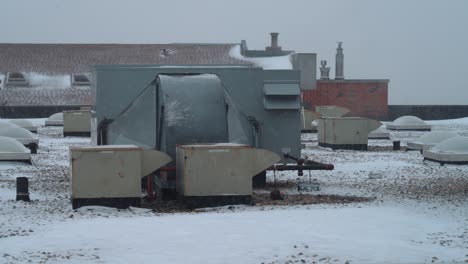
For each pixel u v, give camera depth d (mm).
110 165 16219
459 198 17812
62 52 74500
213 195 16797
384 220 14305
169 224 13609
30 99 68312
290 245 11680
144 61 72500
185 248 11469
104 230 13008
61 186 20672
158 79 20500
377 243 11992
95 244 11852
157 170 18203
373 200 17656
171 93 19812
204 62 71562
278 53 72312
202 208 16594
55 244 11906
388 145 37250
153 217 14758
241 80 21469
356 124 33281
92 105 22188
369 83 66938
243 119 21234
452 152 26359
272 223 13734
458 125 55906
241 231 12852
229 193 16844
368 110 67250
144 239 12172
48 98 68688
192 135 19219
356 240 12203
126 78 20844
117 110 20766
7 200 17516
